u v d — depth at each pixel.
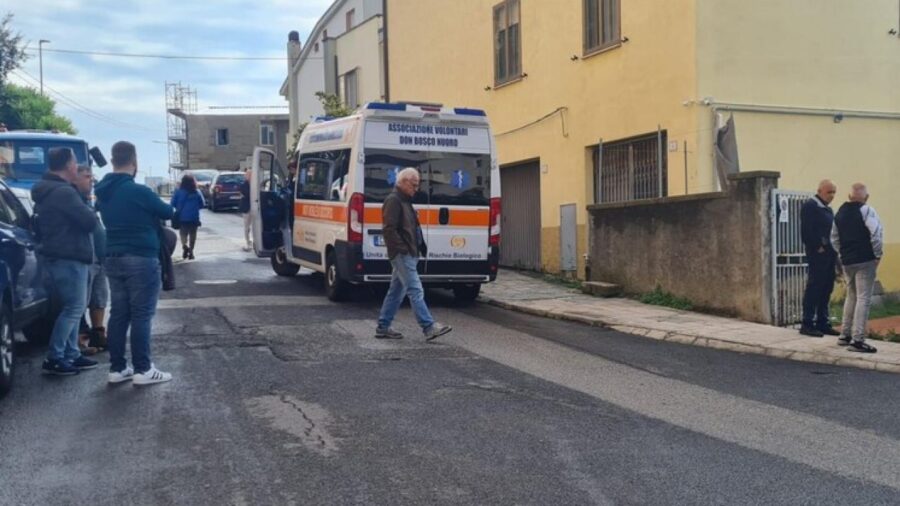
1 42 33.22
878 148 14.98
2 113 42.94
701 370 8.61
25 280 7.89
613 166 15.40
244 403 6.88
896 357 8.93
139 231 7.39
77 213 7.66
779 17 13.89
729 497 4.92
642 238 13.32
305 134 14.70
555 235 16.97
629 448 5.84
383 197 12.16
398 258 9.72
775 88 13.90
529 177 18.23
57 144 16.94
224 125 70.06
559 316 12.02
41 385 7.45
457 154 12.55
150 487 5.02
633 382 7.96
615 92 15.06
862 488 5.09
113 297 7.47
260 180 15.91
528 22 17.67
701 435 6.19
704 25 13.30
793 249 11.49
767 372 8.55
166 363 8.32
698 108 13.30
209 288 14.21
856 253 9.19
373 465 5.42
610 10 15.19
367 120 12.12
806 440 6.10
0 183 8.45
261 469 5.33
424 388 7.48
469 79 20.19
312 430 6.16
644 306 12.73
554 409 6.87
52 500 4.82
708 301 12.09
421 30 22.56
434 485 5.08
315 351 9.04
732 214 11.68
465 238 12.57
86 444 5.81
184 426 6.23
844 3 14.51
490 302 13.48
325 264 13.13
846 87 14.59
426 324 9.76
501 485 5.09
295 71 40.97
